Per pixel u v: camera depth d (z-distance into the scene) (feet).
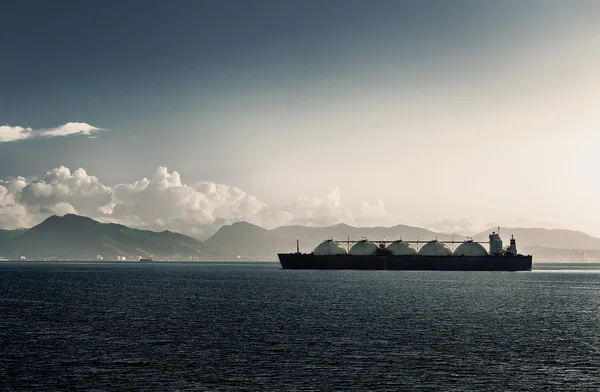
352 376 207.41
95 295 542.16
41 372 212.23
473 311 400.67
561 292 611.47
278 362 227.40
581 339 284.20
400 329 310.04
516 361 232.53
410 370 216.54
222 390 189.78
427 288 623.77
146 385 195.52
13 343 266.98
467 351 250.78
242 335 287.89
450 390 192.13
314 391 189.26
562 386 197.77
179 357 236.02
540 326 329.52
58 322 338.34
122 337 282.56
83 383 198.18
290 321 339.77
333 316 364.17
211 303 451.12
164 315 369.71
